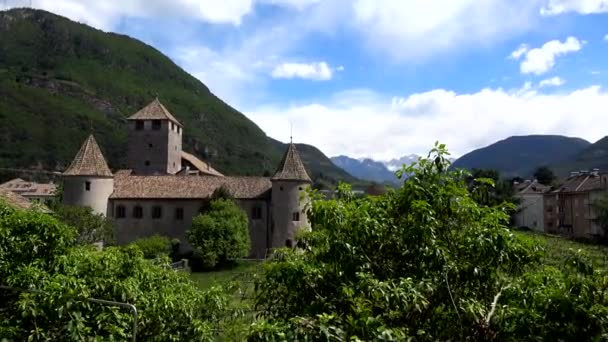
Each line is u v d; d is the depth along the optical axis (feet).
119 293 28.71
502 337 18.95
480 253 21.13
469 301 20.63
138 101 590.55
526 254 21.65
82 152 176.24
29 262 28.81
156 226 179.63
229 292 35.06
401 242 22.21
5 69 535.19
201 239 159.12
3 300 27.40
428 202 22.12
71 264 29.99
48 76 545.44
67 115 461.37
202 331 30.50
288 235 175.22
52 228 30.37
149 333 30.14
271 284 23.12
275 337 16.79
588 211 284.20
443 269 20.62
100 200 174.60
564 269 21.26
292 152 182.09
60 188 212.84
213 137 567.59
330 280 22.13
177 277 38.29
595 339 17.04
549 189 334.85
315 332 16.87
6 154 374.22
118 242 178.70
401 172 23.71
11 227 29.37
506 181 365.81
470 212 22.30
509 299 20.80
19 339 24.72
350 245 21.59
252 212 182.70
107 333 27.07
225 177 192.03
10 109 429.79
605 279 19.66
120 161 425.28
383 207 23.53
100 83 589.73
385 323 18.78
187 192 182.29
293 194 176.76
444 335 20.43
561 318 17.43
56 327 25.04
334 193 26.30
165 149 250.98
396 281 20.81
